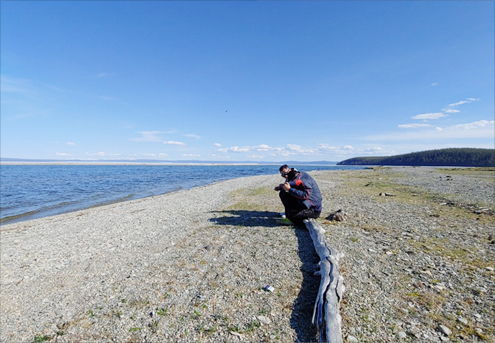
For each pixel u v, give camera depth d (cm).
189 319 408
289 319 392
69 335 396
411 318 375
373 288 457
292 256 625
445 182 2136
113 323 414
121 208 1570
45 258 760
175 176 5581
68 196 2436
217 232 862
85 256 753
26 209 1817
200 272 567
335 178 2909
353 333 346
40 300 516
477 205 1116
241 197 1677
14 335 408
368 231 782
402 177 2880
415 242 678
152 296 485
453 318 371
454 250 619
